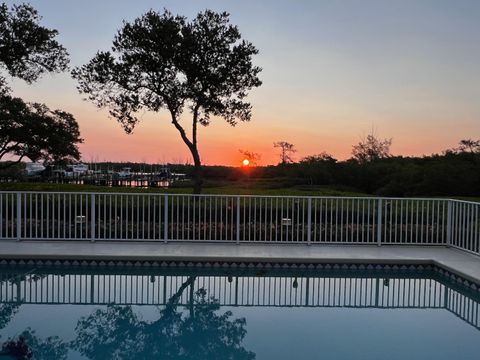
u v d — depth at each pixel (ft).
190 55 45.70
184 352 17.38
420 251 32.30
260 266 29.58
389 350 17.43
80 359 16.37
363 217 34.96
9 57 51.70
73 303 23.27
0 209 33.30
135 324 20.58
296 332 19.52
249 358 16.62
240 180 86.53
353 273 29.60
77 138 67.26
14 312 21.68
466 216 32.32
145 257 29.17
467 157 71.10
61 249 30.58
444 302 24.52
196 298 24.63
